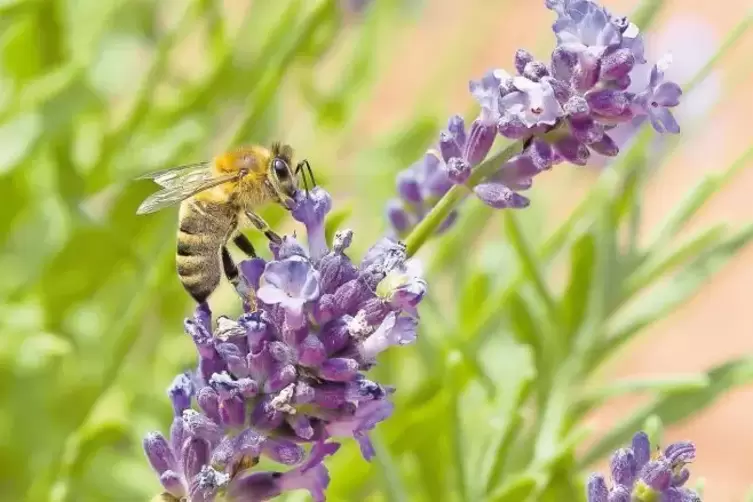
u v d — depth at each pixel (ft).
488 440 0.71
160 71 0.78
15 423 0.80
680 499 0.57
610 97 0.57
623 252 0.73
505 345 0.76
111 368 0.75
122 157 0.79
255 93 0.72
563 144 0.58
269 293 0.57
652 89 0.58
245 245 0.66
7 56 0.78
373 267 0.57
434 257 0.76
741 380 0.70
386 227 0.70
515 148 0.59
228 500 0.58
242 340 0.58
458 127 0.60
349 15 0.81
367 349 0.57
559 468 0.67
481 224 0.80
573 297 0.72
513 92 0.58
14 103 0.75
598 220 0.72
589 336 0.72
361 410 0.57
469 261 0.82
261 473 0.58
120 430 0.71
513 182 0.60
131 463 0.79
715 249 0.72
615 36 0.57
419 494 0.73
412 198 0.64
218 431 0.57
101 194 0.79
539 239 0.81
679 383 0.69
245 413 0.57
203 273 0.66
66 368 0.81
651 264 0.72
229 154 0.66
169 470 0.58
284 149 0.66
